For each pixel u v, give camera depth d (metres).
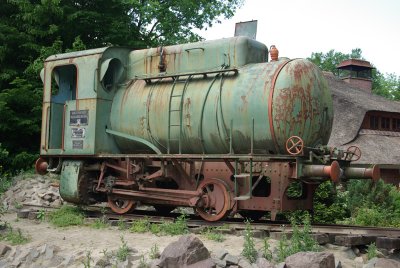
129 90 11.13
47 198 14.15
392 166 20.83
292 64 9.13
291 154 8.65
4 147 17.78
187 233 9.03
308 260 6.50
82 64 11.38
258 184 9.93
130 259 7.37
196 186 9.87
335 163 8.34
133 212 11.53
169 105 10.23
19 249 8.50
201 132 9.74
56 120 12.16
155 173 10.21
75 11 18.86
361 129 23.73
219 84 9.68
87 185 11.36
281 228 8.53
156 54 11.06
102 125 11.12
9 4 18.91
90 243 8.50
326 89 9.52
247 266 6.66
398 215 13.29
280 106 8.86
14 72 18.33
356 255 7.95
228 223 9.16
